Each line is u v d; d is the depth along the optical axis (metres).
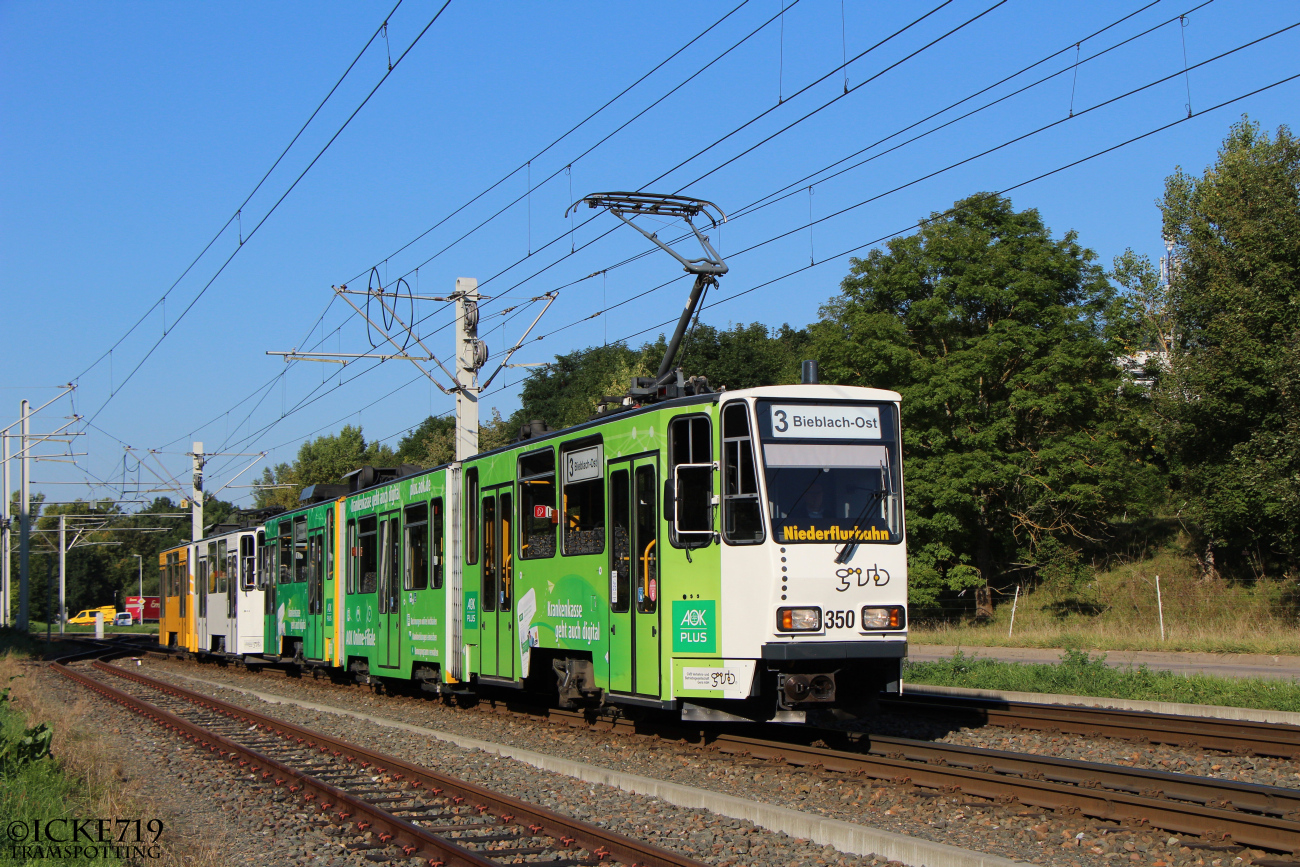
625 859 6.87
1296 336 25.39
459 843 7.46
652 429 11.29
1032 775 9.12
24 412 48.91
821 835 7.23
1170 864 6.62
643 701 11.20
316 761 11.44
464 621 15.31
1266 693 13.94
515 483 14.07
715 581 10.49
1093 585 31.77
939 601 35.25
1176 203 30.44
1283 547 27.45
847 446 10.77
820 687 10.42
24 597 50.84
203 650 30.39
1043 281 30.47
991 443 29.98
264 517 27.53
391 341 23.20
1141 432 31.45
